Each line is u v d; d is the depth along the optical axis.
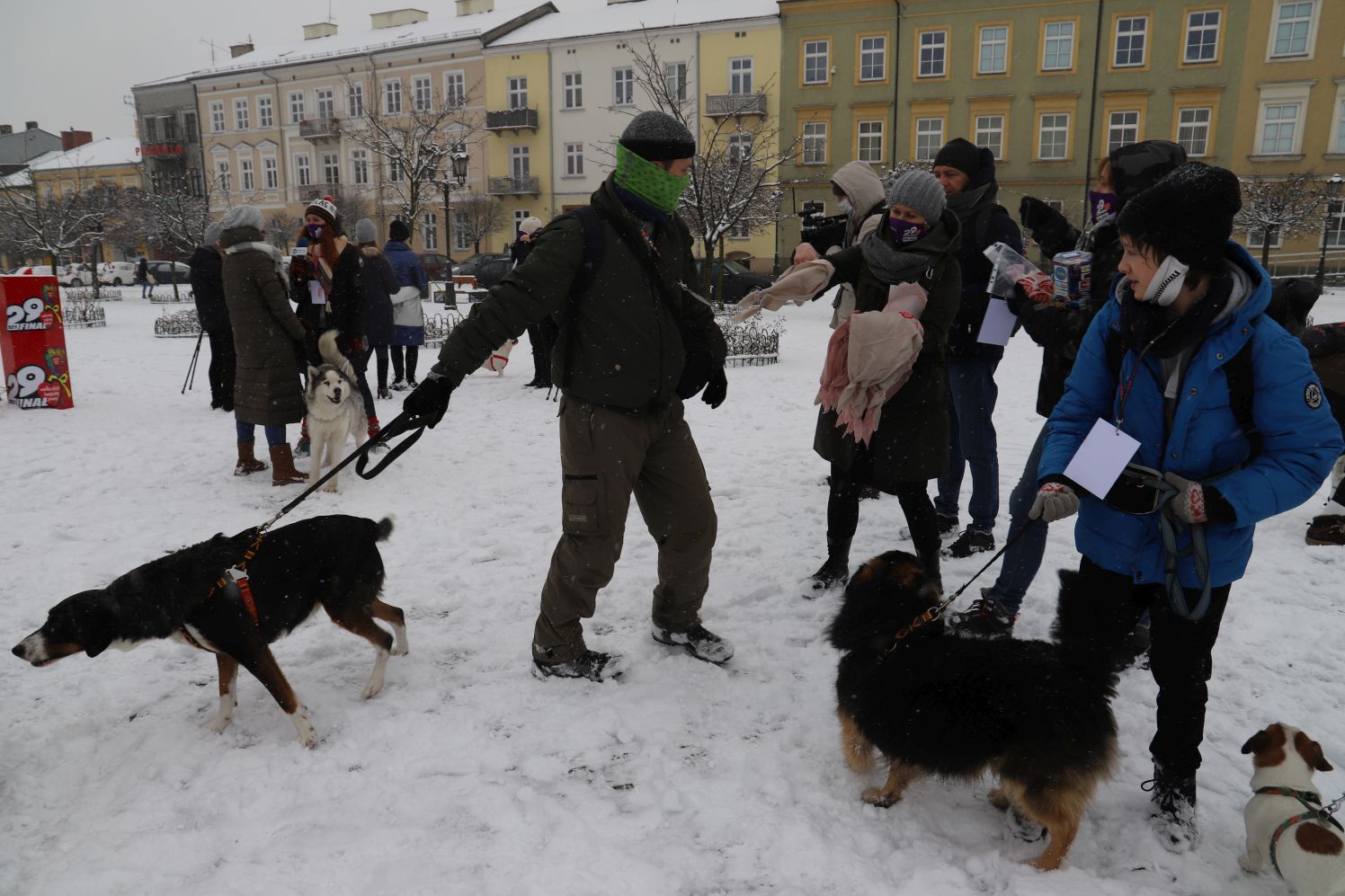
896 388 3.87
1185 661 2.51
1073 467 2.49
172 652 3.88
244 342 6.32
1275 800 2.34
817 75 38.09
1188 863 2.47
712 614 4.24
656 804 2.77
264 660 3.06
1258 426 2.32
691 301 3.46
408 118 46.28
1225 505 2.27
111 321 22.73
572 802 2.78
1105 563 2.58
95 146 68.62
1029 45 35.16
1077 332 3.57
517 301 3.04
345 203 47.75
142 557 4.97
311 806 2.78
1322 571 4.60
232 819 2.72
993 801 2.81
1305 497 2.26
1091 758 2.34
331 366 6.41
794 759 3.02
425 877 2.43
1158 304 2.37
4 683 3.58
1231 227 2.24
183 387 10.89
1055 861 2.45
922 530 4.04
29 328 9.08
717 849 2.57
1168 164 3.33
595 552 3.37
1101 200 3.58
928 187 3.78
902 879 2.46
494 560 5.01
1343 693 3.40
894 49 36.75
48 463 7.02
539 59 43.22
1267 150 33.94
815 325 21.41
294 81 50.78
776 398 10.16
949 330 4.16
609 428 3.28
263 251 6.24
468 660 3.77
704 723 3.26
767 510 5.79
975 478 4.79
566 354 3.27
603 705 3.36
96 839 2.63
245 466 6.77
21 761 3.04
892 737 2.56
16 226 41.56
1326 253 33.44
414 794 2.81
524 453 7.52
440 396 3.05
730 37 39.00
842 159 38.44
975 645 2.54
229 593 3.01
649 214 3.24
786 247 39.59
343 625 3.40
